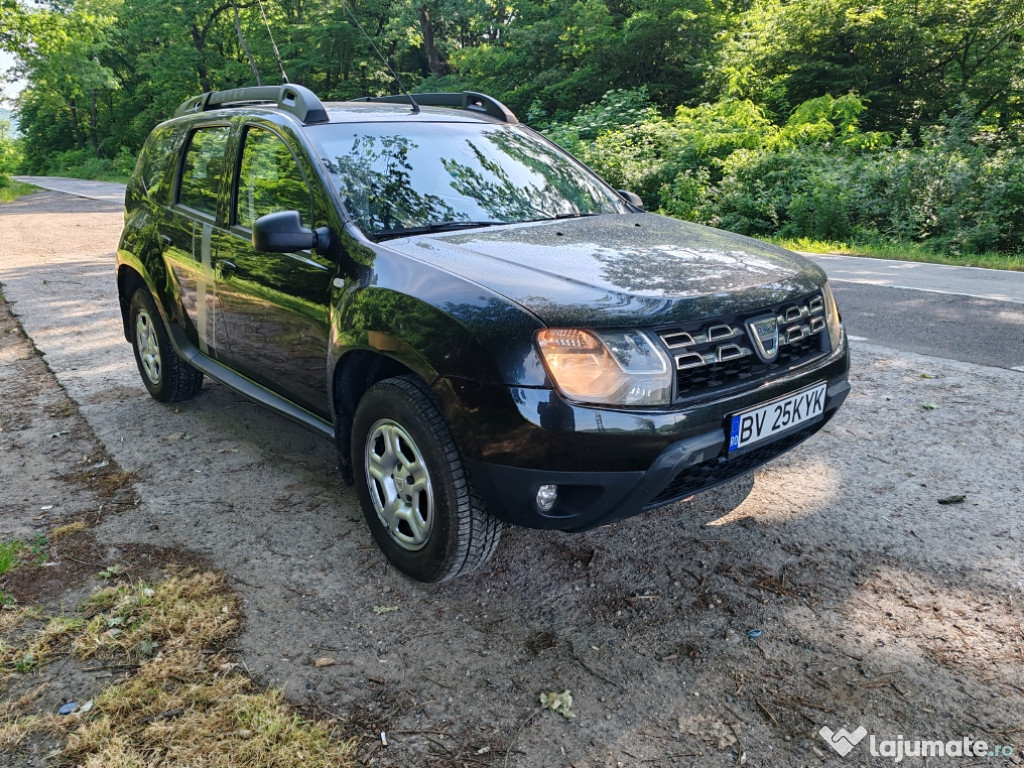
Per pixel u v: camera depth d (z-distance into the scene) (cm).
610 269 268
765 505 340
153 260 446
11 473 398
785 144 1694
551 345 237
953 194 1339
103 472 396
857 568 290
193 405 494
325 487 374
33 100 6384
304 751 209
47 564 308
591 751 208
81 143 6719
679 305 248
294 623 267
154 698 230
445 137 368
